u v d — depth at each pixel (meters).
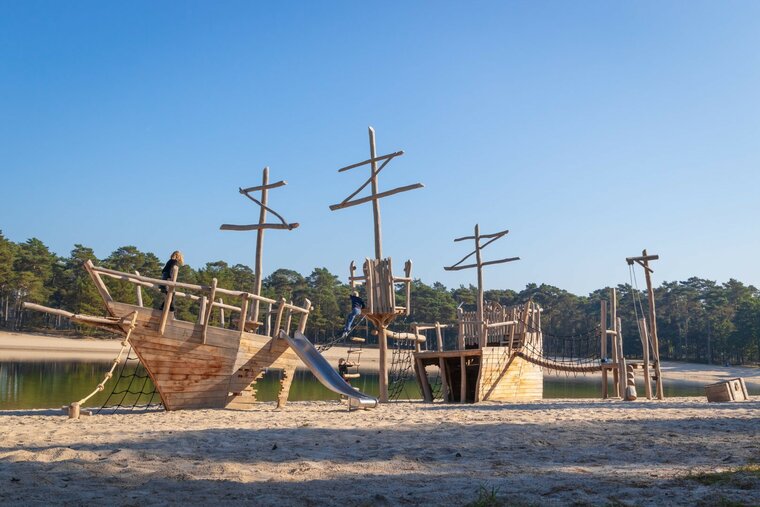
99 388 14.97
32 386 29.88
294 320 110.69
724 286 141.62
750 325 108.25
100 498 5.82
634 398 22.75
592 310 135.88
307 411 17.14
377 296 22.23
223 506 5.57
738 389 22.09
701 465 7.51
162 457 8.20
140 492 6.11
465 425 12.38
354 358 81.00
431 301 114.44
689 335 120.00
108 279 99.19
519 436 10.59
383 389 22.23
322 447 9.30
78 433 10.70
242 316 17.94
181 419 13.95
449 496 5.95
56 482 6.50
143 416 14.77
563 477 6.86
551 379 59.00
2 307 105.00
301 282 121.88
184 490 6.21
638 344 117.75
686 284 142.50
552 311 135.12
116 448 8.95
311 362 18.64
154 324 15.90
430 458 8.35
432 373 60.03
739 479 6.16
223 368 17.45
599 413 15.43
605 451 8.86
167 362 16.23
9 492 6.01
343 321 109.44
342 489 6.31
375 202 23.48
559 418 13.96
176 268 16.48
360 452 8.84
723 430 11.30
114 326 15.52
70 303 102.38
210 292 17.00
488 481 6.68
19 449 8.73
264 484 6.54
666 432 11.01
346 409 18.11
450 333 112.25
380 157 23.31
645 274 24.48
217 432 10.95
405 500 5.81
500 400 23.30
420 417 14.47
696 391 41.53
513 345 24.42
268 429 11.67
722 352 118.06
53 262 111.44
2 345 76.25
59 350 78.06
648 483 6.26
